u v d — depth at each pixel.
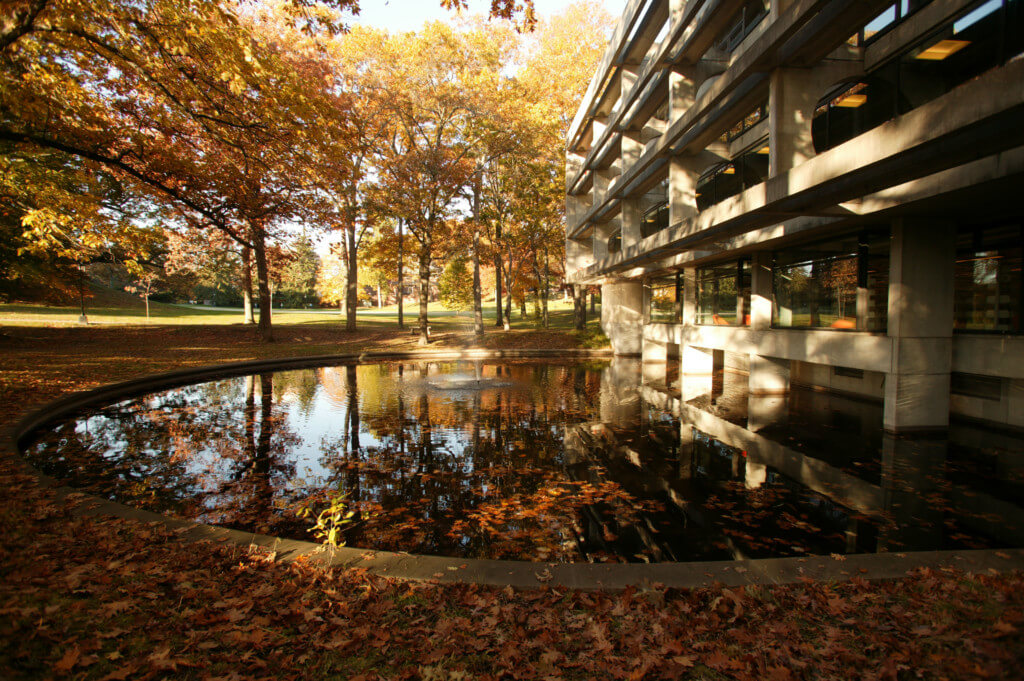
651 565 4.12
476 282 31.78
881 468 8.53
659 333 24.62
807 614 3.41
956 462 8.84
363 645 3.09
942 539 5.88
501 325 40.91
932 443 9.98
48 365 17.64
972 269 10.98
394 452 9.52
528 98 27.88
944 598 3.56
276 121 11.36
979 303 10.86
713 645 3.08
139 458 8.91
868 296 12.47
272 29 19.50
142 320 36.50
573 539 5.88
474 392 16.38
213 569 3.96
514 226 35.16
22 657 2.67
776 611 3.47
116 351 23.38
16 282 26.02
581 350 28.75
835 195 8.71
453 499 7.17
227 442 10.08
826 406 14.02
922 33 9.29
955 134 5.82
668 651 3.02
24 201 12.41
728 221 11.09
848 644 3.10
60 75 9.85
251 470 8.35
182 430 10.99
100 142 11.18
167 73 10.75
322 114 11.48
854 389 15.34
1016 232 10.05
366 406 13.95
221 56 9.66
